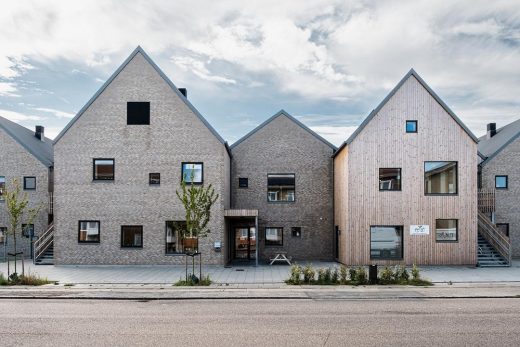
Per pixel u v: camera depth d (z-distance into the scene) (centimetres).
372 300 1358
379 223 2248
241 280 1762
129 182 2270
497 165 2683
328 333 952
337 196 2525
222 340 897
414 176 2262
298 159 2653
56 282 1700
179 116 2288
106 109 2298
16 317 1123
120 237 2250
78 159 2283
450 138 2278
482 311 1190
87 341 892
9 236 2709
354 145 2270
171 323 1051
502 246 2273
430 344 866
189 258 2238
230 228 2575
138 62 2312
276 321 1070
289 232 2623
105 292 1490
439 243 2241
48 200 2672
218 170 2264
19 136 2825
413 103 2289
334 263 2428
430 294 1444
